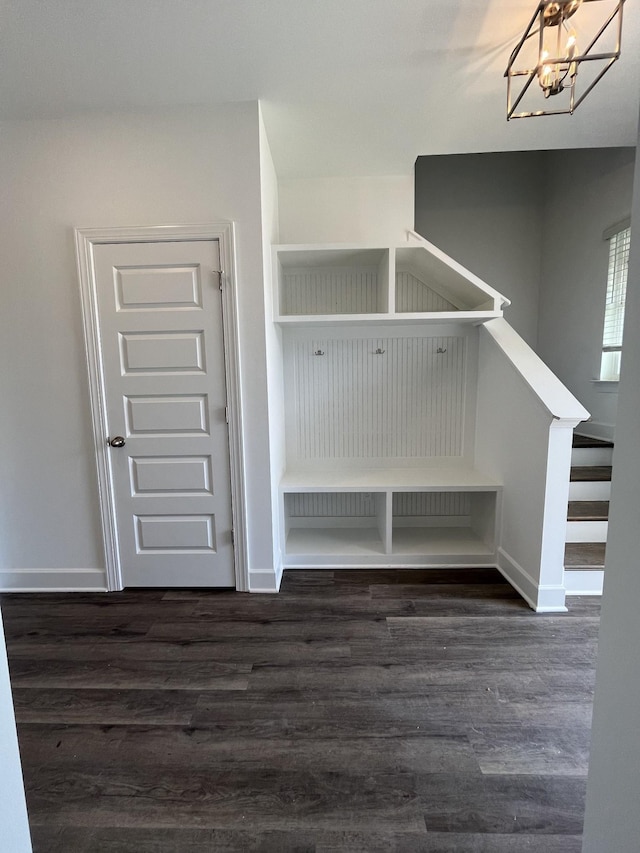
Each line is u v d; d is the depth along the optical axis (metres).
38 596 2.41
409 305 2.96
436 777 1.29
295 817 1.18
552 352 3.78
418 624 2.07
